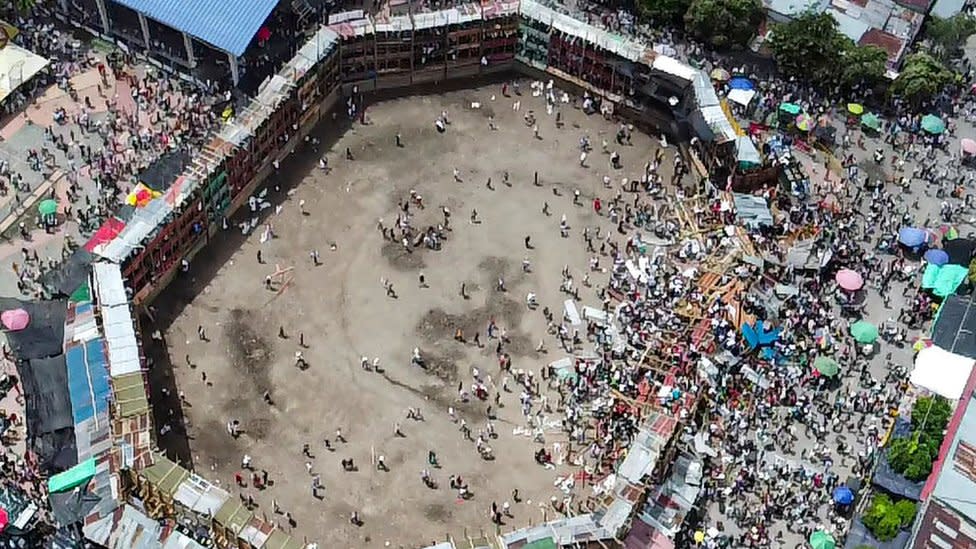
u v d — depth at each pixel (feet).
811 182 471.21
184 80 486.38
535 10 498.69
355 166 472.44
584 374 403.54
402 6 521.65
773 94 501.97
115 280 392.68
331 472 380.58
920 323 426.92
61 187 445.78
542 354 413.80
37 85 480.64
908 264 446.19
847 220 455.22
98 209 438.40
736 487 375.04
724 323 411.13
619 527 345.72
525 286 434.71
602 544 345.31
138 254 402.72
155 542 338.54
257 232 446.60
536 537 342.64
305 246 443.32
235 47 470.80
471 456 386.73
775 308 420.77
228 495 345.51
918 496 367.86
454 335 418.92
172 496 342.23
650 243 448.24
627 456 359.87
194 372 403.13
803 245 438.40
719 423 390.63
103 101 477.36
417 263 440.45
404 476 380.78
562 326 422.00
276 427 391.04
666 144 489.26
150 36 493.77
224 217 444.55
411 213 456.86
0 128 465.06
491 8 498.28
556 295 432.25
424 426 393.70
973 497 349.82
